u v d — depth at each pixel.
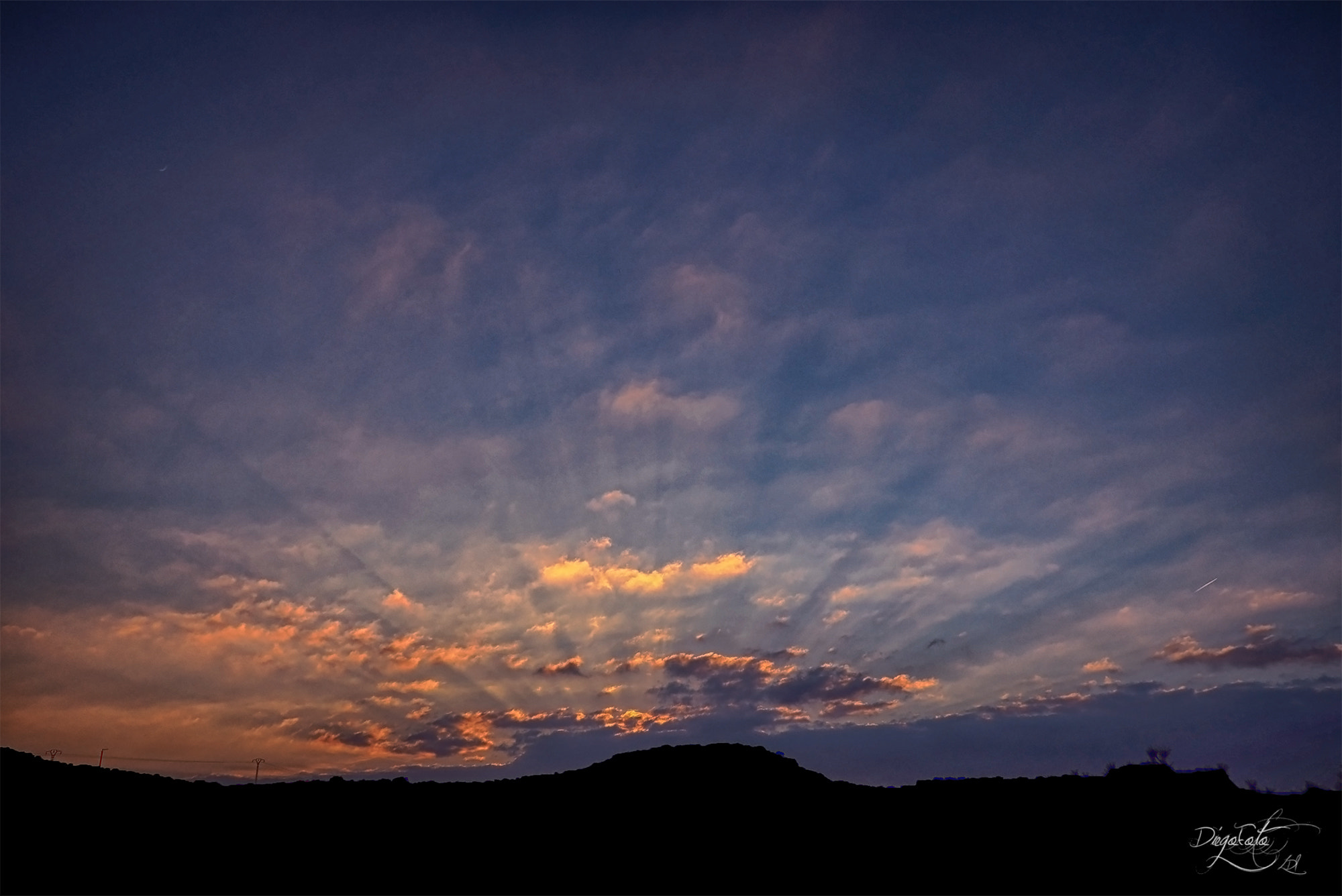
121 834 28.73
